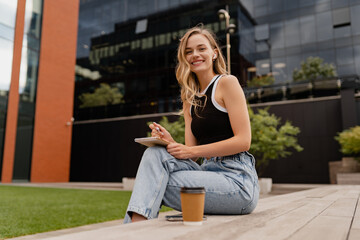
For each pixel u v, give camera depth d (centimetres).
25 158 1689
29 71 1742
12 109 1623
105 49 2292
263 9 1855
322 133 1555
